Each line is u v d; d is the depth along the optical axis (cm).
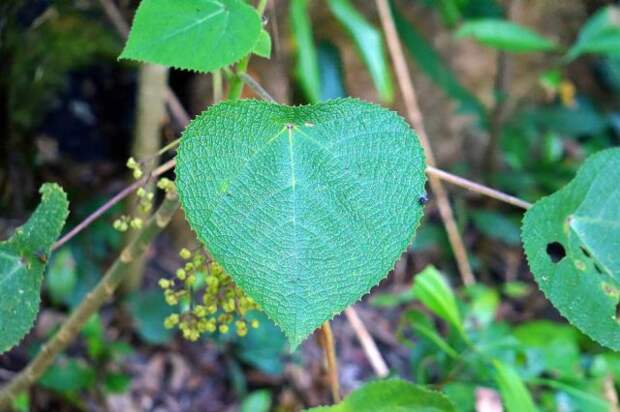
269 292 75
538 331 152
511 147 258
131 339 192
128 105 222
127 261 100
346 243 76
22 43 159
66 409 169
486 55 257
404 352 212
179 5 82
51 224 87
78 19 171
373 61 182
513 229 237
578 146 277
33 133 186
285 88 191
